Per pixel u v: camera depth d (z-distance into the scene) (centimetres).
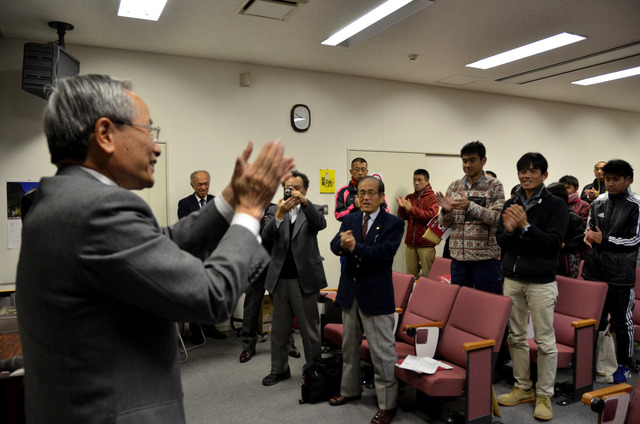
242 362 374
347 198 473
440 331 277
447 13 353
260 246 84
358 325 281
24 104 396
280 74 498
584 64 495
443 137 600
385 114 559
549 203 272
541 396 268
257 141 487
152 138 89
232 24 369
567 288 311
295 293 315
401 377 257
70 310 72
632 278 319
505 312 247
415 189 529
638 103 712
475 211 301
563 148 707
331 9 342
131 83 90
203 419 274
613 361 317
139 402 77
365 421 267
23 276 78
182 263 73
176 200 452
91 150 80
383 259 256
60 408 75
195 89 459
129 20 357
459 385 237
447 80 562
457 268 326
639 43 425
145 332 79
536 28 386
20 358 144
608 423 159
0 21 355
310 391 291
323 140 522
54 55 335
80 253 70
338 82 530
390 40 412
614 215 326
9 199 392
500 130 646
